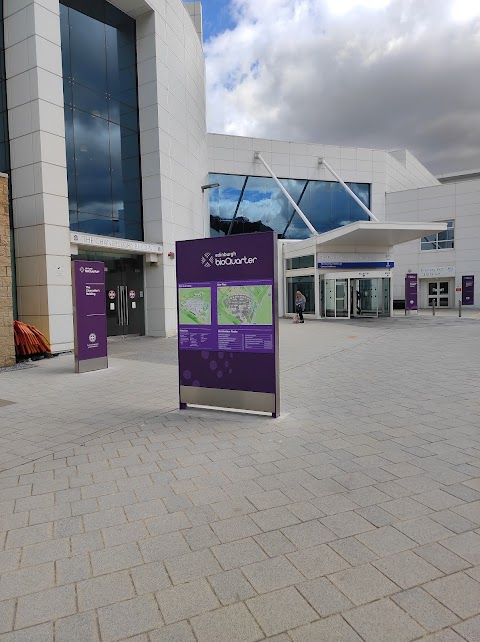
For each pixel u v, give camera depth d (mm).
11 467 4246
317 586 2396
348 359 10070
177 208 17156
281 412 5844
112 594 2393
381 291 23984
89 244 12656
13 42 11375
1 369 9734
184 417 5789
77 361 9172
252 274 5555
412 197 32281
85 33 13805
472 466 3945
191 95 19094
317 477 3779
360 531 2924
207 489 3619
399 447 4445
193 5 23000
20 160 11523
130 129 15508
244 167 28078
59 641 2068
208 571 2561
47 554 2781
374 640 2018
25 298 11695
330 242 22188
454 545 2742
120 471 4055
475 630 2061
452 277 32594
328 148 30125
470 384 7211
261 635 2070
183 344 6051
